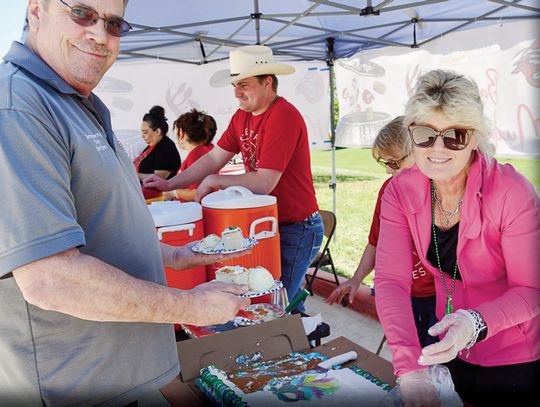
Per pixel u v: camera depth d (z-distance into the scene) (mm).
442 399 1242
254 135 2988
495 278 1529
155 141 4789
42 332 1073
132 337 1193
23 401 1092
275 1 4328
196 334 1841
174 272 2088
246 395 1355
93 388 1133
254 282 1868
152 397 1335
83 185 1092
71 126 1078
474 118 1338
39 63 1104
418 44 4961
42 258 945
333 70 6176
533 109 4070
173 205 2279
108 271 1024
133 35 4590
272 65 2842
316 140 6141
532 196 1407
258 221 2232
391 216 1660
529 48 4059
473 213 1443
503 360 1544
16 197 931
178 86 5426
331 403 1312
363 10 3619
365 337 3750
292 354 1640
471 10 4262
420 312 2230
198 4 4168
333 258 6301
